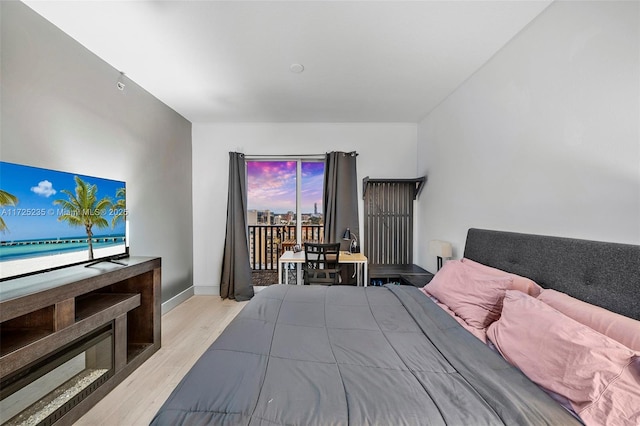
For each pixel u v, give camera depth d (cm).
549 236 153
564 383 87
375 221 371
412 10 159
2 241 133
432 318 152
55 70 177
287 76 241
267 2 154
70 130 189
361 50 201
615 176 122
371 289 212
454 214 267
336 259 299
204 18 167
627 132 117
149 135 277
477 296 158
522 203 177
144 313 217
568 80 144
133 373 190
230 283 358
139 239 263
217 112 332
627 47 117
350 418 78
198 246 376
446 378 99
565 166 146
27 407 134
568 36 143
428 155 334
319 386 94
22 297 123
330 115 342
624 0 117
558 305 122
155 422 78
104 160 219
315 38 187
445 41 189
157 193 291
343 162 364
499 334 123
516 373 100
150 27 176
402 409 82
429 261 327
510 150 188
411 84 255
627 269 110
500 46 194
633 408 74
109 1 153
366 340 130
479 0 151
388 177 374
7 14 151
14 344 125
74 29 179
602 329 99
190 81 251
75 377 158
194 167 373
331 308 171
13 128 155
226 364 105
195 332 255
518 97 180
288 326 143
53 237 159
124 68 228
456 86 258
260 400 86
